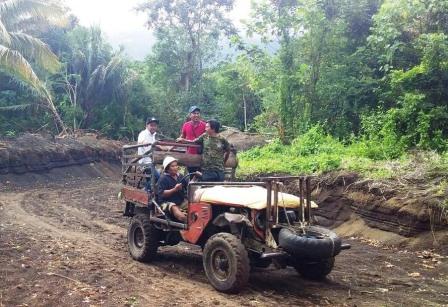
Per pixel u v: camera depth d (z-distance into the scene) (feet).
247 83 104.27
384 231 34.50
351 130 54.34
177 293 21.75
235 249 21.70
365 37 59.00
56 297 20.27
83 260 26.55
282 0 61.72
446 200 31.55
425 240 31.68
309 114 57.11
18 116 93.91
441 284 24.84
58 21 68.08
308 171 43.01
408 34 53.78
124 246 31.04
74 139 86.17
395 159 42.75
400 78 48.19
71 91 103.30
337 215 38.55
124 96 107.76
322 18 56.70
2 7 63.57
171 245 28.50
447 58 47.34
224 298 21.33
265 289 23.00
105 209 45.85
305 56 58.13
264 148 57.98
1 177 63.41
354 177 38.73
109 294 21.04
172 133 113.39
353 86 54.24
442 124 45.68
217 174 28.78
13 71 62.34
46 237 31.91
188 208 24.90
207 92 125.49
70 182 69.21
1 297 20.10
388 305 21.22
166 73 125.18
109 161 89.86
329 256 21.21
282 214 23.08
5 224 35.76
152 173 27.12
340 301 21.53
